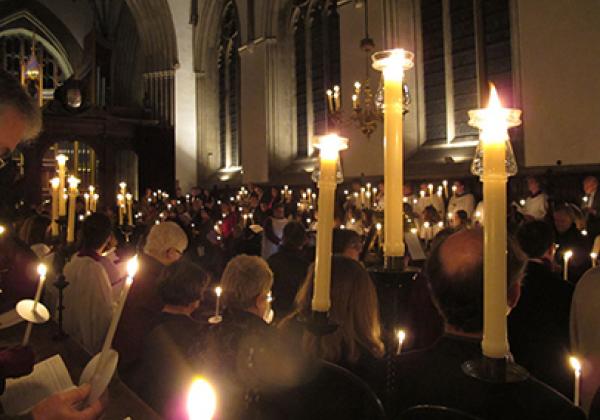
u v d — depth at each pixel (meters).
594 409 1.43
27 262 3.43
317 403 1.58
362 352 1.94
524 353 2.94
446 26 13.80
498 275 1.12
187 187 23.94
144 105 24.61
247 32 20.08
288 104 19.17
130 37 29.33
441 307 1.55
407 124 14.25
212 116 24.08
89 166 24.86
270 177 19.08
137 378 2.83
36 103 1.80
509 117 1.14
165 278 2.83
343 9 15.43
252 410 1.79
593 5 9.95
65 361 2.64
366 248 4.23
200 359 2.49
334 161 1.55
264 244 8.47
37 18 30.14
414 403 1.53
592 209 7.32
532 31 10.92
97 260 4.09
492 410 1.30
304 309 2.17
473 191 12.36
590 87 9.98
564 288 2.95
